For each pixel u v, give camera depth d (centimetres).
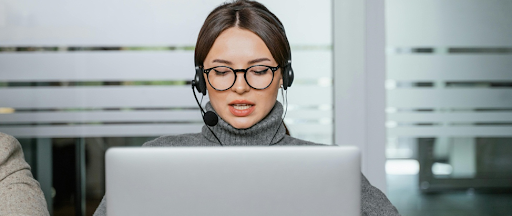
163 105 212
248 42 111
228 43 112
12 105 208
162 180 77
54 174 210
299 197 78
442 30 221
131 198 77
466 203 222
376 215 110
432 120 222
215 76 114
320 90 220
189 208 77
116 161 76
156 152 77
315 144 134
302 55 219
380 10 221
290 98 220
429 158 223
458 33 221
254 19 113
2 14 206
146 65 211
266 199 78
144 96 211
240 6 118
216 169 77
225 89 113
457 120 221
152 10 210
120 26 210
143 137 212
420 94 222
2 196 118
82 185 211
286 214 78
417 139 223
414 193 224
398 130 223
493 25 220
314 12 219
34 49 207
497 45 220
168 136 137
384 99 223
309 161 78
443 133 222
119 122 211
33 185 127
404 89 222
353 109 221
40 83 208
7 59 207
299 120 220
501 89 221
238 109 115
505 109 221
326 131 221
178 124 212
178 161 77
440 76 222
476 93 221
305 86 220
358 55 220
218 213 77
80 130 210
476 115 221
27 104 208
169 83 212
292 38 218
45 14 207
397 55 222
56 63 208
